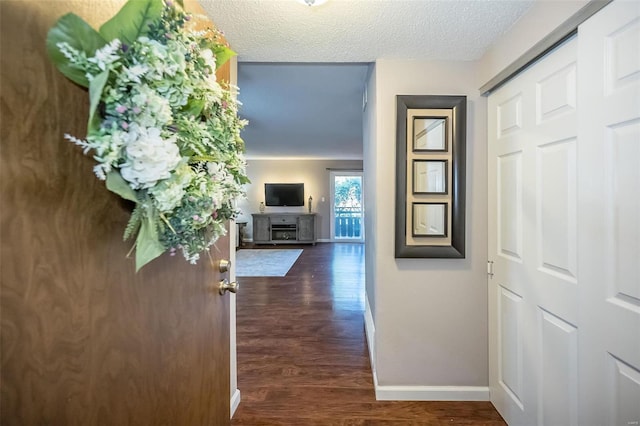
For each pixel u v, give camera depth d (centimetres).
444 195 173
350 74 250
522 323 144
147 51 56
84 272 57
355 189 836
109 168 53
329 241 836
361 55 168
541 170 129
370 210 238
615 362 93
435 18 133
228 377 133
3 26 42
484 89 167
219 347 122
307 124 430
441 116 171
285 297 365
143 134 56
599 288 98
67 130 52
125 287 68
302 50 161
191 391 99
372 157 205
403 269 179
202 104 73
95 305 59
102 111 54
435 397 178
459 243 174
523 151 141
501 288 163
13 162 44
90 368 58
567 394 115
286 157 803
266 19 133
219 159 81
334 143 588
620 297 91
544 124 126
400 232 174
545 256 127
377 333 180
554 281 122
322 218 834
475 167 174
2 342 43
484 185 174
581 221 104
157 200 61
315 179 829
